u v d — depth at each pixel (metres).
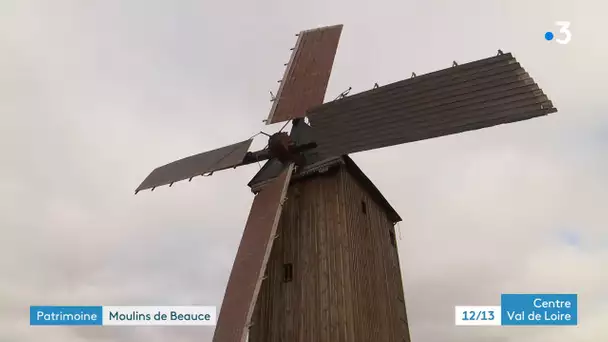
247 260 13.70
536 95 11.80
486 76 12.74
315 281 14.05
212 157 16.16
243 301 12.66
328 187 15.30
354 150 14.34
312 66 17.83
